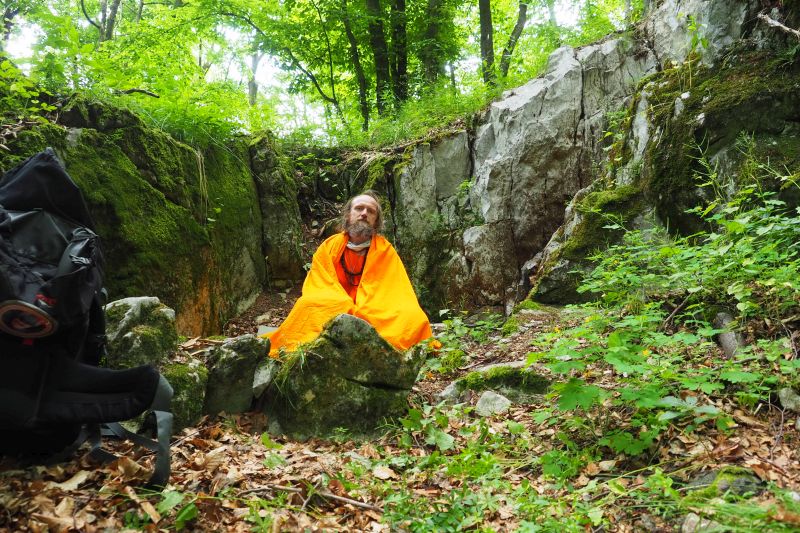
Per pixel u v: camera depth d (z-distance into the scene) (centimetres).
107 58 614
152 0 1405
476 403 389
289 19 1117
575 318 484
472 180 729
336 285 449
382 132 841
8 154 443
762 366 318
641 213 542
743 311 347
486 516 241
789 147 457
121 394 236
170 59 1002
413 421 328
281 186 715
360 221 464
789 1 498
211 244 587
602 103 687
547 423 330
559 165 685
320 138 848
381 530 232
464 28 1345
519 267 681
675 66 610
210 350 354
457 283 682
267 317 645
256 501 236
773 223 383
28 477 239
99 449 264
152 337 324
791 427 274
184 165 584
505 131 706
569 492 262
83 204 253
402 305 430
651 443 277
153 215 524
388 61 1067
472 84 949
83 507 218
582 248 556
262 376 347
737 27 529
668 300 409
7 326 219
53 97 534
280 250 702
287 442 332
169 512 224
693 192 492
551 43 842
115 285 486
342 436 338
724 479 237
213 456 275
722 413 278
